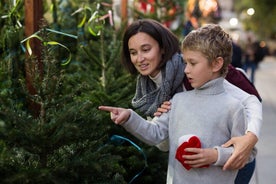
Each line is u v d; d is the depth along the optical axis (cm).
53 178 232
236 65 680
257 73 2348
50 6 431
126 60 289
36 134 236
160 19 568
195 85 238
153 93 274
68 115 241
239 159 226
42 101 248
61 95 280
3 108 237
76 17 446
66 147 243
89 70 395
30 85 288
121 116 238
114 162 256
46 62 255
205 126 234
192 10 766
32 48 297
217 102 236
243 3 4091
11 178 227
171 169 244
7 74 313
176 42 274
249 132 233
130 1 622
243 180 281
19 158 238
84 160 241
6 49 333
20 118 238
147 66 269
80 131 243
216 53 232
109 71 370
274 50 4031
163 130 251
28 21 301
